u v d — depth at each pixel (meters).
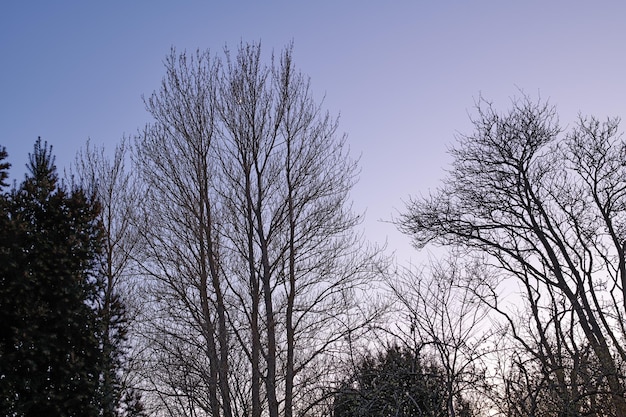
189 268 18.45
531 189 20.27
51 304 14.52
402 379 11.08
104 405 14.35
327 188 18.50
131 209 20.16
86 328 14.67
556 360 12.03
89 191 18.25
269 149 18.78
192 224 18.78
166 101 19.83
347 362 13.34
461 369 10.91
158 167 19.30
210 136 19.55
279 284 17.58
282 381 16.88
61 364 13.99
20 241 14.74
